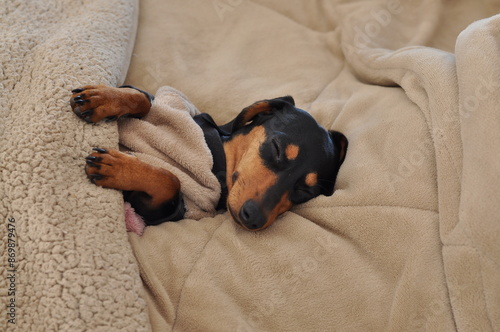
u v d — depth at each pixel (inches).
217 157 34.1
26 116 30.5
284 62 41.3
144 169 30.1
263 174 32.1
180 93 37.4
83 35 34.9
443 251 29.6
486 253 28.1
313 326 29.4
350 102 36.9
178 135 33.5
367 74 39.2
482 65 30.3
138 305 27.7
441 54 34.0
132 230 30.7
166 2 42.9
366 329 29.5
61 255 27.5
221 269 30.0
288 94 39.2
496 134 28.7
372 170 32.0
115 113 31.2
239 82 39.9
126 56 37.5
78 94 30.6
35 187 28.6
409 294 29.4
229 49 41.7
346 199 31.5
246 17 43.0
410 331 29.2
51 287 27.0
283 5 43.4
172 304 28.9
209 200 32.8
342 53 42.1
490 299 28.0
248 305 29.6
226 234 31.1
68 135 30.2
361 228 30.9
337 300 29.7
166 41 40.9
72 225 28.4
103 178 29.5
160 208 31.1
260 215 30.8
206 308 28.9
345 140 35.1
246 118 34.8
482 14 42.8
